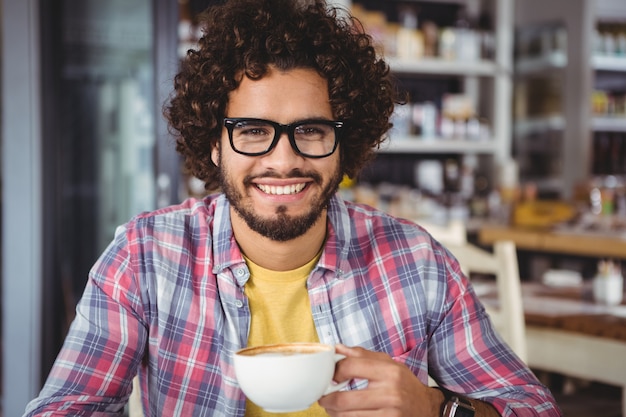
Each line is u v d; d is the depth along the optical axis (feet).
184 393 3.72
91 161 11.12
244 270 3.75
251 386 2.65
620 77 19.03
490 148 17.39
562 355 6.88
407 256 4.04
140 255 3.81
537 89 17.52
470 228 14.62
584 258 11.84
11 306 10.28
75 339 3.67
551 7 17.20
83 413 3.52
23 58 10.16
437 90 18.03
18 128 10.20
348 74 3.50
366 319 3.89
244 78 3.40
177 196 11.24
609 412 7.25
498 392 3.84
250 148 3.35
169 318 3.74
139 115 11.20
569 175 16.97
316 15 3.51
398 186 17.76
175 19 11.02
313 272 3.80
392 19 17.61
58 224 10.61
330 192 3.45
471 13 17.94
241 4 3.47
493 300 7.61
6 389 10.33
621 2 17.87
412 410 3.02
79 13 10.96
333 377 2.93
